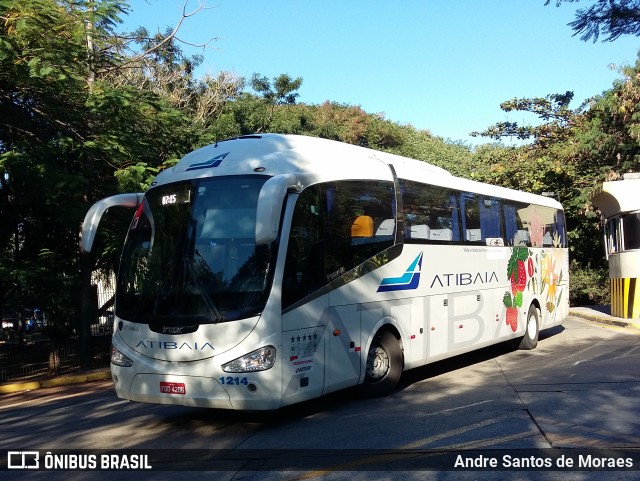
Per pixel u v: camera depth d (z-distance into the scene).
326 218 8.06
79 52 13.91
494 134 29.34
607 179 22.67
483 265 11.74
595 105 23.23
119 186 13.92
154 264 7.73
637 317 17.31
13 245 15.52
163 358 7.33
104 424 8.45
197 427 7.90
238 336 7.00
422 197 10.12
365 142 47.16
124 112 14.30
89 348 14.88
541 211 14.85
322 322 7.77
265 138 8.43
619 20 11.70
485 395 8.98
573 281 24.19
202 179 7.80
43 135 14.51
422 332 9.84
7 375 14.51
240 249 7.27
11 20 12.50
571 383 9.59
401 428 7.32
